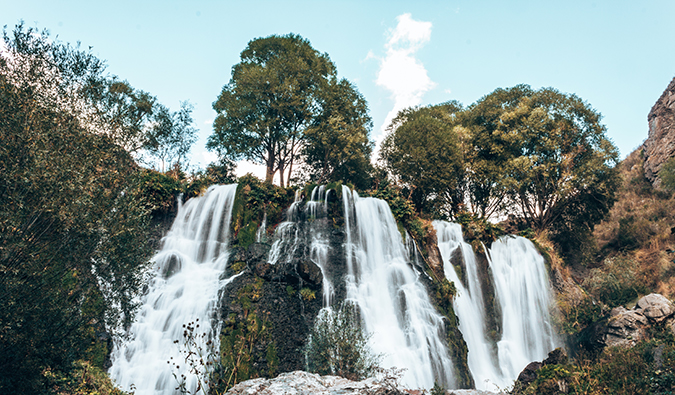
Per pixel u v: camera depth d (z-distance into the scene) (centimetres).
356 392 843
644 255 2619
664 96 3612
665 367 1288
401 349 1791
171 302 1736
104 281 1006
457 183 3200
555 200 3020
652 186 3397
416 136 2958
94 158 981
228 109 2759
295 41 3127
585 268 2933
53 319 875
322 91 2878
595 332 1936
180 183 2212
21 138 835
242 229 2006
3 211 784
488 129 3334
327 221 2097
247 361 1512
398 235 2211
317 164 3180
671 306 1716
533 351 2308
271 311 1678
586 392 1241
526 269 2514
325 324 1467
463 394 1410
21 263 828
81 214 880
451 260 2339
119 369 1448
